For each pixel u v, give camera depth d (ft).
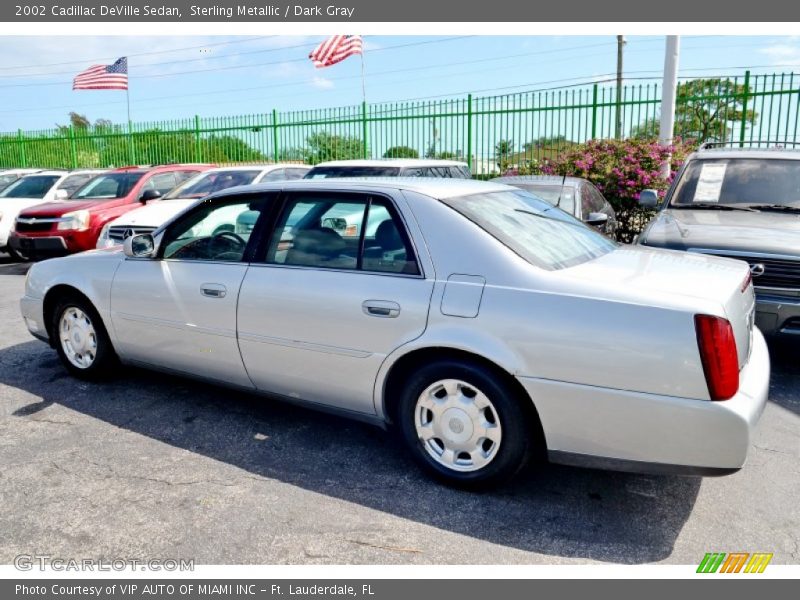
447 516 10.00
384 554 9.08
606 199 32.78
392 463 11.71
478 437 10.36
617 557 9.01
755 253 15.44
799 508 10.16
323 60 52.42
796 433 12.84
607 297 9.33
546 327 9.51
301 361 11.78
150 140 63.31
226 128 57.52
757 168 20.51
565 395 9.45
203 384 15.70
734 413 8.72
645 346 8.98
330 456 11.98
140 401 14.61
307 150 52.37
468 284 10.18
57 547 9.27
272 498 10.52
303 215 12.14
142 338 14.15
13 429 13.19
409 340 10.47
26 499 10.50
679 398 8.86
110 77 63.67
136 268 14.12
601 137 38.37
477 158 43.80
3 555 9.12
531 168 39.01
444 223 10.71
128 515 10.03
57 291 15.75
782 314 15.19
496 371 9.99
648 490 10.74
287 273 11.91
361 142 49.03
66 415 13.87
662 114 33.65
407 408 10.89
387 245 11.07
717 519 9.89
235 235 12.87
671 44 32.89
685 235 16.69
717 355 8.79
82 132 69.67
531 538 9.44
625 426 9.20
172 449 12.26
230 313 12.53
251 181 30.96
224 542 9.36
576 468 11.53
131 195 33.58
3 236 35.50
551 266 10.26
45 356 18.02
